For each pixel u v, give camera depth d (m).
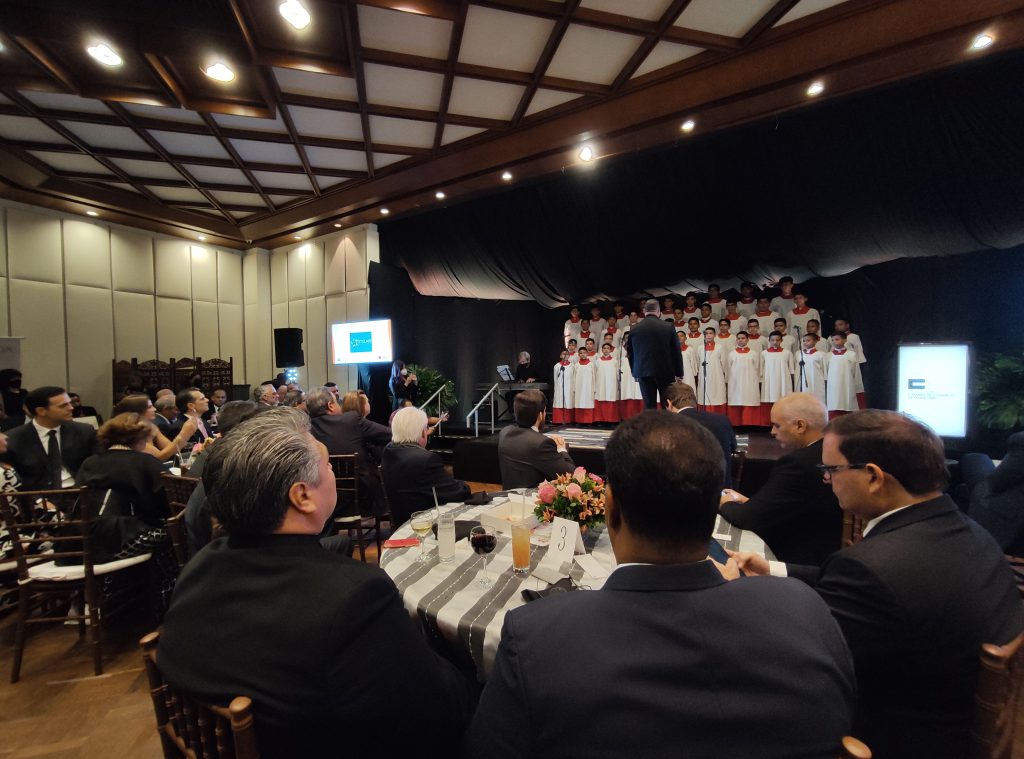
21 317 6.58
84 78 3.87
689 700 0.53
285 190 6.75
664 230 5.30
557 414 7.40
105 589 2.26
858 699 0.95
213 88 4.09
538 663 0.58
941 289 5.22
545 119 4.71
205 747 0.76
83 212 6.96
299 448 0.86
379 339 7.18
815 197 4.44
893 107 3.81
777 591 0.65
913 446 1.00
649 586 0.62
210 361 7.77
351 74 3.91
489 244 6.42
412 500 2.29
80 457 3.21
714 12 3.30
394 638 0.78
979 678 0.78
